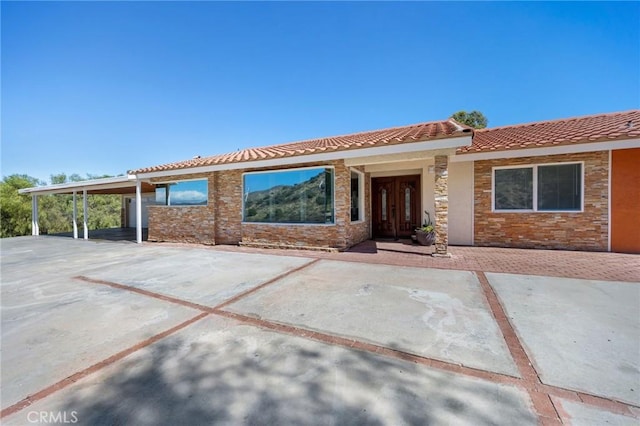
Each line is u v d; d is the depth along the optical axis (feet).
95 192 63.36
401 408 6.66
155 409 6.92
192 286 18.10
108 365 9.10
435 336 10.43
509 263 22.08
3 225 82.64
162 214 42.93
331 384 7.72
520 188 29.89
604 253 25.71
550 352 9.10
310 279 18.92
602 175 26.63
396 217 38.63
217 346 10.17
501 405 6.68
